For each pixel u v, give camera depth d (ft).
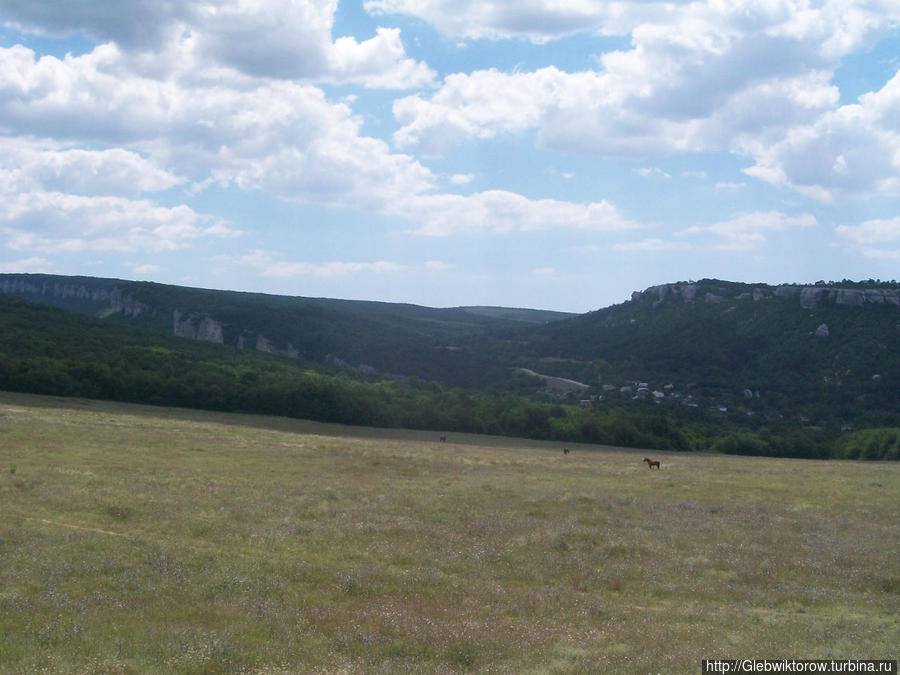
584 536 74.43
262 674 34.27
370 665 36.47
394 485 110.01
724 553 70.13
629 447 292.40
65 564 52.31
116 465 110.63
